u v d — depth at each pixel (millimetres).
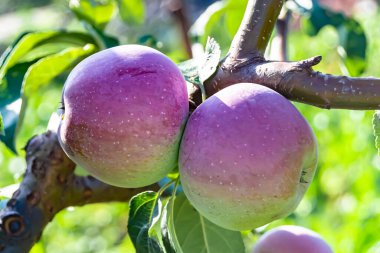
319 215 1538
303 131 591
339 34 958
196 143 592
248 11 639
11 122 756
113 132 594
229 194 584
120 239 1958
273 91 601
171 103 601
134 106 593
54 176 739
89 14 893
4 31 3145
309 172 610
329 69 1584
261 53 630
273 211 591
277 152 580
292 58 1607
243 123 584
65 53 790
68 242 1824
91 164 609
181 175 605
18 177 811
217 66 631
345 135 1515
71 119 601
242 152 580
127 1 1017
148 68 604
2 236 713
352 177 1527
